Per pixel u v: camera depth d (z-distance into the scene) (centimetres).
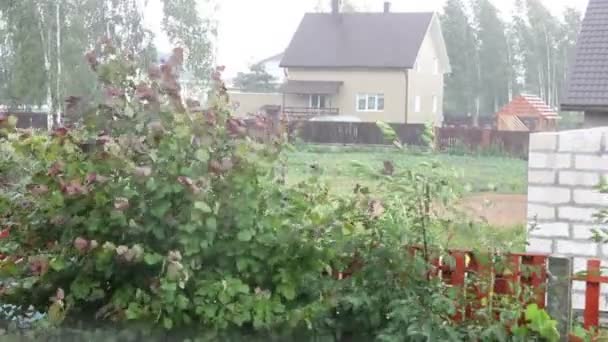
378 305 557
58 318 557
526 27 7669
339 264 578
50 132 598
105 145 545
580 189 777
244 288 553
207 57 4281
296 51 5741
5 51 3984
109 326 576
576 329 572
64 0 3947
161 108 561
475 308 561
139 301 562
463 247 598
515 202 1933
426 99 5825
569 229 781
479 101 7344
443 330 534
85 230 568
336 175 625
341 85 5597
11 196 595
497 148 3675
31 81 3869
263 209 564
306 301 577
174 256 521
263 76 7388
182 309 558
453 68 7325
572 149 778
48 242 589
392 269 559
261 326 555
